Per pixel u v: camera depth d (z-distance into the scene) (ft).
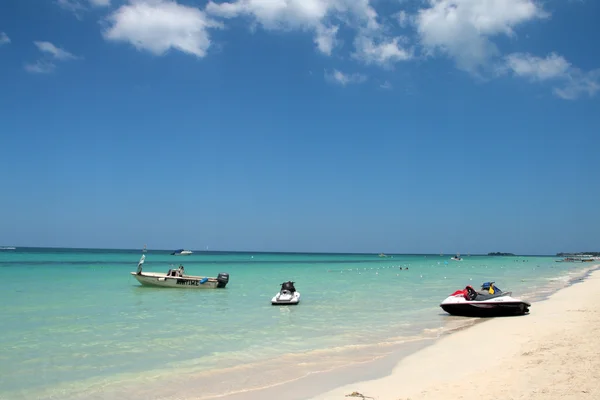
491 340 49.24
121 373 37.76
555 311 71.05
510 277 184.44
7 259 280.31
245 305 83.30
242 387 33.76
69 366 39.81
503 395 28.48
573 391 28.43
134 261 285.84
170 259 344.08
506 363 37.63
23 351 45.21
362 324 62.69
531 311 72.54
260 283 138.21
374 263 383.86
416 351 45.32
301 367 39.52
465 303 68.85
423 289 121.80
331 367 39.45
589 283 137.69
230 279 157.38
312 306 82.38
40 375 37.19
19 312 70.49
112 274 159.53
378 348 47.16
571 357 37.70
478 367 37.22
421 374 36.01
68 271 175.01
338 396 30.71
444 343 49.06
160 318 66.74
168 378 36.29
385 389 32.04
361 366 39.63
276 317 68.74
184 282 113.19
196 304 84.07
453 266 323.57
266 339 51.98
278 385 34.04
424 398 28.94
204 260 359.46
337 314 72.28
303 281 151.64
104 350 45.91
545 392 28.55
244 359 42.55
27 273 159.53
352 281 153.79
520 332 53.16
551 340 46.06
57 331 55.67
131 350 45.98
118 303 83.76
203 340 51.16
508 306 67.46
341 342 50.49
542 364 35.94
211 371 38.37
